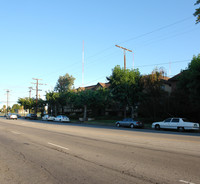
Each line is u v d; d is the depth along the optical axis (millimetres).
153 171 6031
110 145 10609
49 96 52531
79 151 8992
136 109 33438
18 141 12023
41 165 6691
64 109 66312
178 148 9766
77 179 5328
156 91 29000
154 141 12156
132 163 6941
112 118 41375
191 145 10680
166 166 6574
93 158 7668
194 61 24297
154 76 28922
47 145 10586
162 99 29734
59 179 5336
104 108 44531
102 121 37906
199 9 19188
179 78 27406
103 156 8008
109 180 5246
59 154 8383
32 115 54594
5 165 6723
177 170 6129
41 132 17375
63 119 41062
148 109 30578
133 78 30906
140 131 20062
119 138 13547
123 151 9000
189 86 24234
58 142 11625
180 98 28875
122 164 6816
